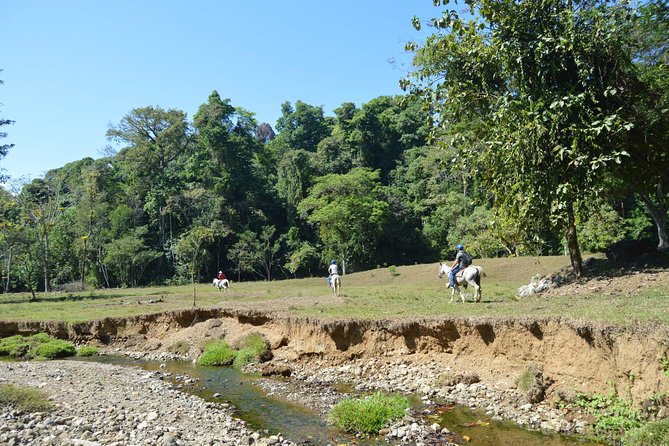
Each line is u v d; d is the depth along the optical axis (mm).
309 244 73875
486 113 21297
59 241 62812
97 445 8586
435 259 69250
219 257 70812
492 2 18734
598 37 17781
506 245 39812
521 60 18688
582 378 11516
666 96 17500
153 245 72188
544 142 18078
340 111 94625
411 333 15688
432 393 13273
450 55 20703
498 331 13742
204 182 78750
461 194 62719
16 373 15766
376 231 67375
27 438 8789
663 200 24875
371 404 11453
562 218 18781
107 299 36688
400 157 87125
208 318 22609
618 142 18344
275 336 18875
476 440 9945
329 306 21188
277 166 94312
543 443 9688
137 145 79562
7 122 40094
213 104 83250
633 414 9852
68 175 93125
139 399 12836
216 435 10180
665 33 18016
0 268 58031
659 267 19203
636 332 10508
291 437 10477
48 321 23766
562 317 12539
